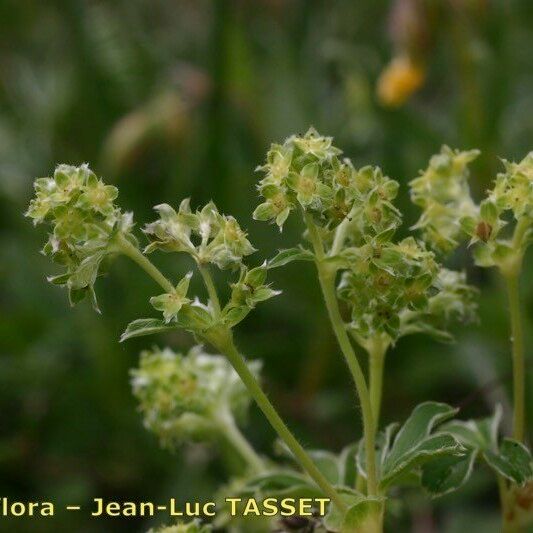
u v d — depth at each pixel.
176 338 0.23
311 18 0.32
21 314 0.24
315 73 0.31
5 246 0.27
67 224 0.12
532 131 0.27
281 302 0.24
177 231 0.12
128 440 0.22
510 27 0.27
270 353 0.23
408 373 0.22
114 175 0.27
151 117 0.27
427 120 0.25
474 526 0.19
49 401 0.23
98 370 0.23
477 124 0.24
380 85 0.25
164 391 0.15
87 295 0.12
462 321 0.14
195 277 0.24
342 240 0.12
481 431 0.14
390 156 0.25
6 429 0.23
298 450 0.12
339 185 0.12
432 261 0.12
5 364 0.23
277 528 0.14
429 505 0.19
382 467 0.13
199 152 0.26
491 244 0.13
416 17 0.24
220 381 0.16
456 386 0.22
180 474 0.21
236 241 0.12
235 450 0.18
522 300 0.22
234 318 0.12
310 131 0.12
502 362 0.21
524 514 0.14
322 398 0.22
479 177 0.24
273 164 0.12
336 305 0.12
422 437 0.13
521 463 0.13
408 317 0.14
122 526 0.21
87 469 0.22
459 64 0.24
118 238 0.12
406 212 0.24
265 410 0.12
